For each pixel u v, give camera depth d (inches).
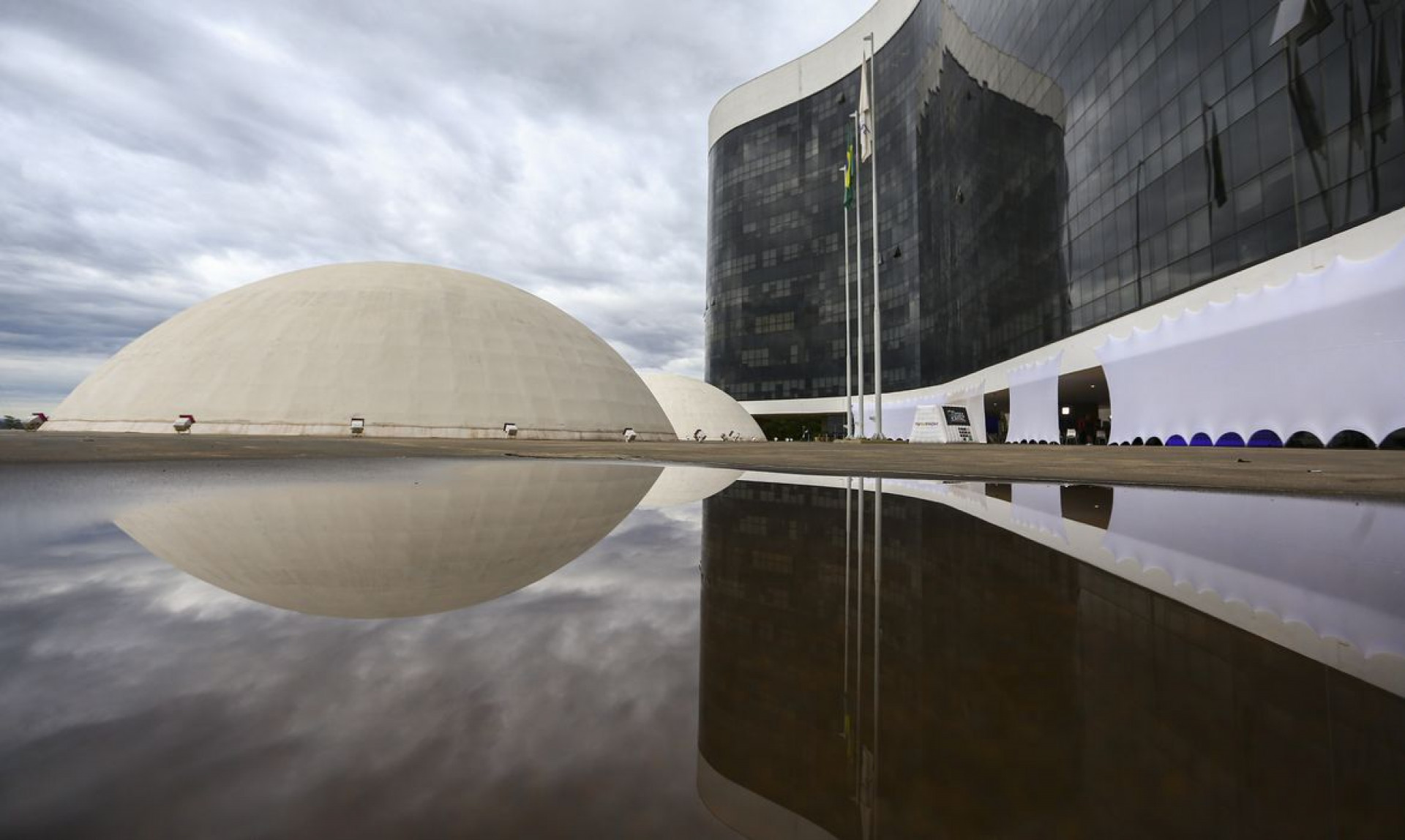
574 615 58.7
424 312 1323.8
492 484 217.6
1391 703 36.9
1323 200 606.2
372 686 39.9
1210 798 25.3
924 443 1439.5
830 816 23.9
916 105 2197.3
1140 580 74.2
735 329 3090.6
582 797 25.7
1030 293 1270.9
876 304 1344.7
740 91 3132.4
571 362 1437.0
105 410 1189.7
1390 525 123.2
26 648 46.8
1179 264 817.5
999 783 27.1
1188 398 767.1
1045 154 1209.4
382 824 22.7
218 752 29.7
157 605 60.5
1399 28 535.8
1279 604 64.2
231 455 402.6
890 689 40.0
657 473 285.7
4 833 21.4
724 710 36.2
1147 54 891.4
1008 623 56.3
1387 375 525.7
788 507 154.5
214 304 1363.2
